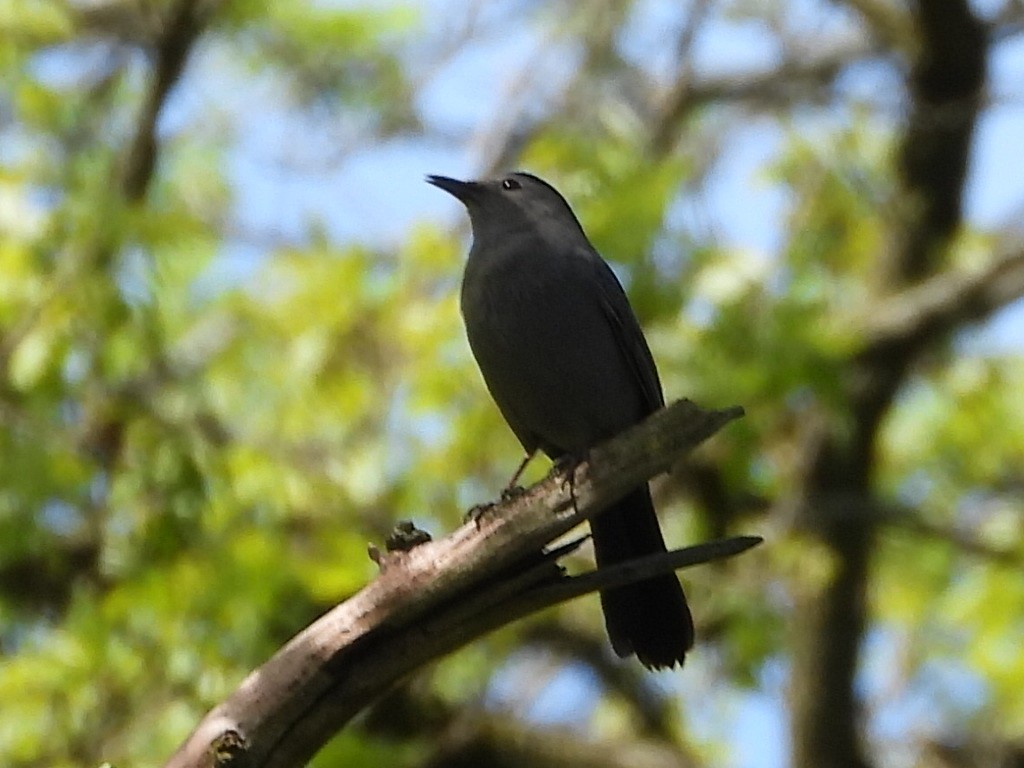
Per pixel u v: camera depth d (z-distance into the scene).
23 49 14.16
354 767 11.49
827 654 14.90
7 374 12.05
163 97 13.38
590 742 15.70
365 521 12.30
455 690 13.53
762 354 12.52
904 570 16.98
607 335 9.44
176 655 11.02
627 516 8.85
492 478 12.57
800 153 14.98
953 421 16.56
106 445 11.95
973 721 16.72
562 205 9.99
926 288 15.13
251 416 12.77
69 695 11.03
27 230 12.16
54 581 12.75
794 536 14.30
